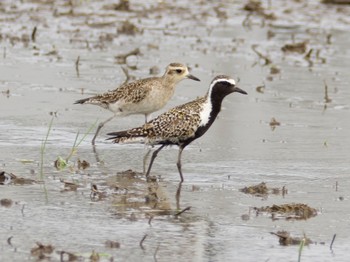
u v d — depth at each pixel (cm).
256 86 2214
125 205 1324
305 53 2608
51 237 1173
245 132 1825
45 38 2595
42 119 1842
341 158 1656
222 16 3052
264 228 1255
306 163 1616
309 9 3206
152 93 1778
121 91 1783
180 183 1462
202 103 1498
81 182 1431
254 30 2886
